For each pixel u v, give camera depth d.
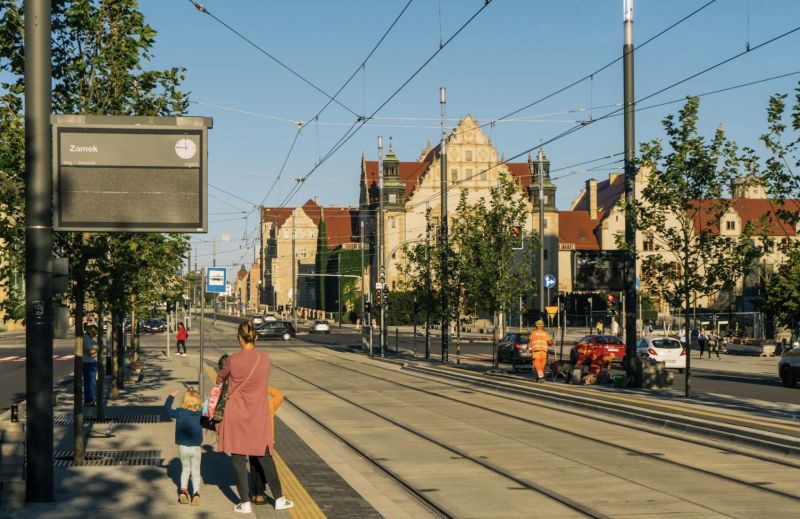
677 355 40.59
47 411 10.37
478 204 38.69
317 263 138.25
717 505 10.53
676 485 11.87
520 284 36.38
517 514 10.20
